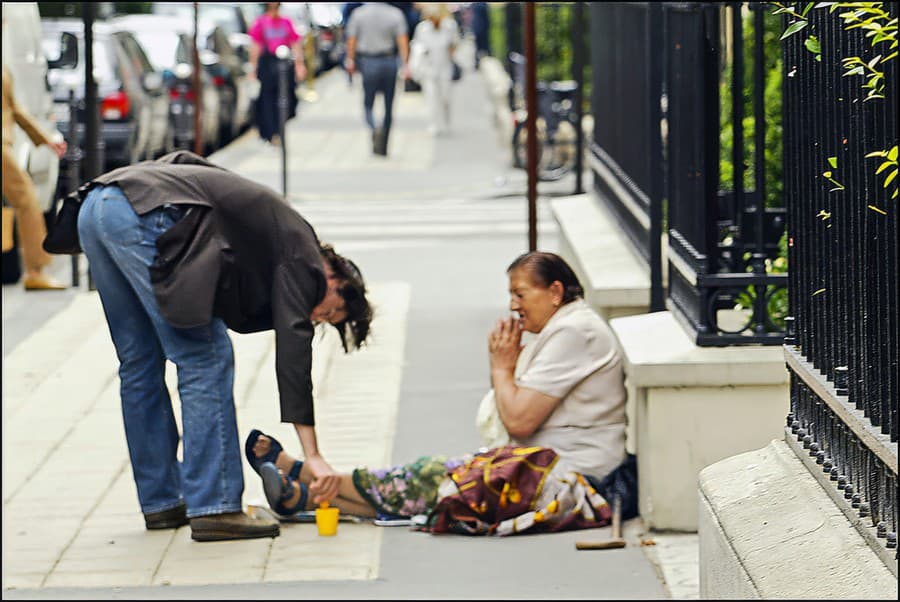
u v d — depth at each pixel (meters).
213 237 12.97
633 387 14.42
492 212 35.72
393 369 19.95
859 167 8.41
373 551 13.01
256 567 12.65
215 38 52.50
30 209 26.08
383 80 47.78
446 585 12.03
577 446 14.04
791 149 9.95
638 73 18.47
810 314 9.55
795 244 9.90
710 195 13.50
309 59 71.06
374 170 44.69
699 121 13.58
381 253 29.69
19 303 25.31
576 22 29.97
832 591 7.93
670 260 15.17
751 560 8.62
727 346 13.37
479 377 19.47
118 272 13.37
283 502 13.75
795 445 9.89
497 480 13.37
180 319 12.82
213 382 13.36
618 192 20.11
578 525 13.51
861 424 8.27
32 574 12.48
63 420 17.72
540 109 41.09
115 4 53.84
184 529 13.79
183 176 13.14
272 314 13.53
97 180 13.39
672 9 15.02
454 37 55.62
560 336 14.12
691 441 13.19
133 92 39.00
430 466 13.78
